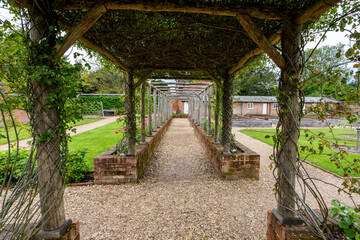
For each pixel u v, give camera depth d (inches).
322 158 189.2
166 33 86.4
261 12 58.9
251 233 80.3
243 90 1013.8
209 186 126.8
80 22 54.4
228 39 90.1
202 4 58.6
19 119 277.9
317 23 68.0
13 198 47.3
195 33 85.2
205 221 88.4
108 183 128.8
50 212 53.9
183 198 110.1
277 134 63.7
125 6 56.2
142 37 85.0
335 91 54.9
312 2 54.2
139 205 102.3
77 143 245.9
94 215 92.8
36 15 48.9
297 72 59.2
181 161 188.2
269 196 112.7
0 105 46.8
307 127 552.7
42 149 51.9
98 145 234.2
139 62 122.1
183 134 355.3
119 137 287.1
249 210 97.7
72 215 92.7
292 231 56.5
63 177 56.4
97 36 79.7
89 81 708.0
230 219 90.0
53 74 48.4
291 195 61.2
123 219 89.8
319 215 62.9
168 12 69.7
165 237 78.0
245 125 553.9
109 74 690.2
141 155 147.8
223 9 58.7
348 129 435.2
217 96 166.9
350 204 107.3
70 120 55.1
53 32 51.4
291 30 59.4
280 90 61.7
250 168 138.0
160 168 166.6
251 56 101.6
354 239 52.6
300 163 60.1
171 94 406.0
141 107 178.1
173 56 113.2
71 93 52.9
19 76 48.6
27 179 50.2
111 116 698.8
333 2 47.5
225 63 118.0
